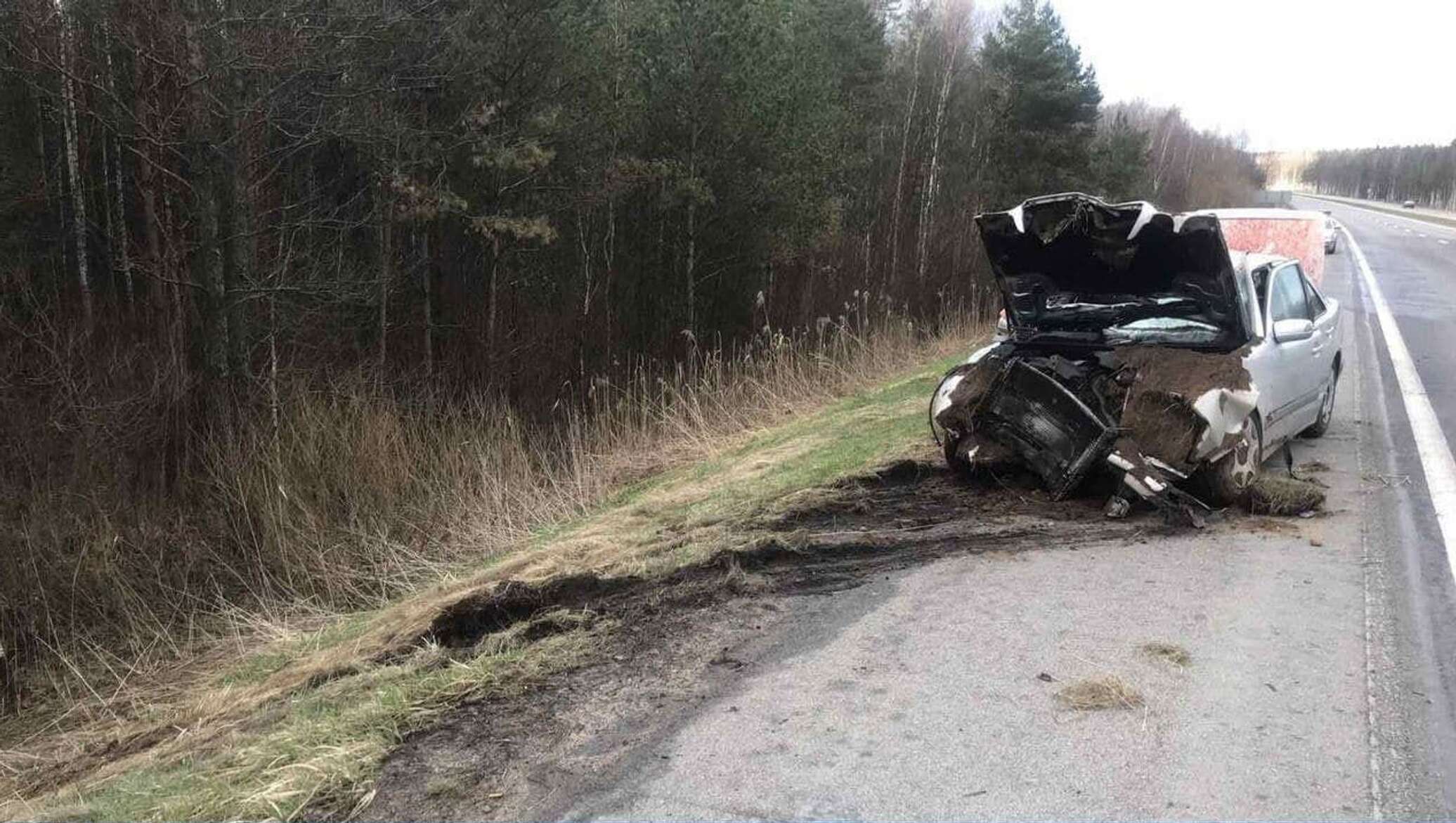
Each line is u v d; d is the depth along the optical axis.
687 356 14.11
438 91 11.84
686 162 14.31
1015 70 33.09
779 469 8.08
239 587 7.96
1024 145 33.03
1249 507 5.98
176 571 7.88
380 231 11.66
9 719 6.38
